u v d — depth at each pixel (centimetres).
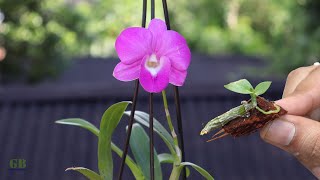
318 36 198
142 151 51
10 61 232
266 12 483
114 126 48
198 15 492
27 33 232
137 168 50
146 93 166
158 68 45
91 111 179
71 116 180
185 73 46
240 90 44
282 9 218
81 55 303
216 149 177
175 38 46
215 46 513
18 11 229
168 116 48
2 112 183
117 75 46
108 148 49
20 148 176
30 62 235
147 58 46
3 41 230
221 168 174
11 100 184
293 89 54
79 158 175
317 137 45
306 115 52
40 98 183
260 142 180
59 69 241
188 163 48
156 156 51
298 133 45
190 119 179
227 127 45
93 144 179
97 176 48
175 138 48
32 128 181
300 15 205
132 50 45
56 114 181
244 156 178
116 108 48
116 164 131
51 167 174
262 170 175
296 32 207
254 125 45
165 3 47
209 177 48
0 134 178
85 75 279
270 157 178
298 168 177
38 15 232
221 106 181
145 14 46
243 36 520
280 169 177
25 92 184
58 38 236
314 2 203
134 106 46
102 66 293
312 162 46
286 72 204
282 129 45
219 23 504
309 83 52
